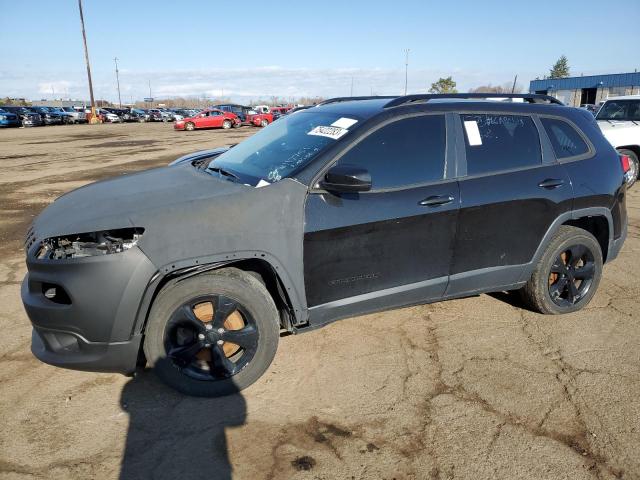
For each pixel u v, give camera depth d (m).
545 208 3.82
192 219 2.83
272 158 3.45
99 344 2.78
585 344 3.75
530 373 3.37
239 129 37.31
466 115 3.67
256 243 2.94
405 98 3.58
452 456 2.62
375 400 3.07
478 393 3.15
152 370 3.16
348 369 3.40
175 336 3.00
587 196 3.99
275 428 2.83
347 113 3.63
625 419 2.92
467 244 3.60
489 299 4.54
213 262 2.87
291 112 4.42
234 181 3.30
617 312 4.28
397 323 4.06
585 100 59.91
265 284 3.35
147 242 2.74
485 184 3.59
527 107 3.96
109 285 2.70
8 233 6.85
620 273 5.21
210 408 3.01
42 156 16.83
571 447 2.70
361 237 3.22
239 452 2.64
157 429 2.82
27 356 3.56
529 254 3.88
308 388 3.19
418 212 3.35
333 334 3.87
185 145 21.33
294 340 3.78
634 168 9.59
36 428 2.81
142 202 2.95
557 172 3.89
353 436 2.77
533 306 4.18
